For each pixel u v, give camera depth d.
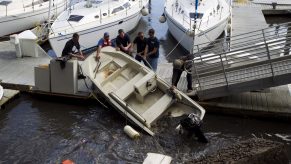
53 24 14.80
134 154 8.50
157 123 9.27
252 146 7.32
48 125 9.70
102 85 10.23
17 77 11.46
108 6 16.16
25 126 9.62
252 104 10.25
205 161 7.09
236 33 17.38
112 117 10.00
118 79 10.56
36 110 10.35
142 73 10.40
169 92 9.73
